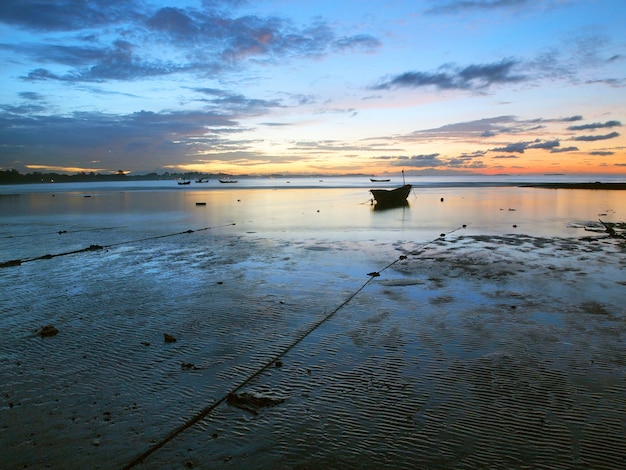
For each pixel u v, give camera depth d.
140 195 82.06
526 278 15.23
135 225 32.47
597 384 7.82
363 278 15.55
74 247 22.89
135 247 22.64
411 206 48.44
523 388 7.73
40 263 18.83
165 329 10.80
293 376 8.34
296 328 10.75
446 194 73.19
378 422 6.84
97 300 13.26
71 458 6.11
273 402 7.40
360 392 7.71
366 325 10.88
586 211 39.53
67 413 7.19
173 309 12.30
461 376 8.20
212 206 51.59
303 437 6.51
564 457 5.96
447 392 7.65
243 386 7.98
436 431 6.58
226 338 10.19
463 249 21.08
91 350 9.61
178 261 18.91
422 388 7.80
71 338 10.30
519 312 11.69
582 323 10.80
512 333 10.23
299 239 24.72
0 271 17.34
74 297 13.61
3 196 81.00
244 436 6.56
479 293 13.52
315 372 8.48
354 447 6.27
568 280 14.87
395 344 9.71
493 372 8.34
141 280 15.62
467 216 36.75
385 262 18.22
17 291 14.41
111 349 9.65
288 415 7.07
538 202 51.12
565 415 6.91
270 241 24.09
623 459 5.90
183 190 108.69
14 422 6.94
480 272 16.22
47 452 6.23
